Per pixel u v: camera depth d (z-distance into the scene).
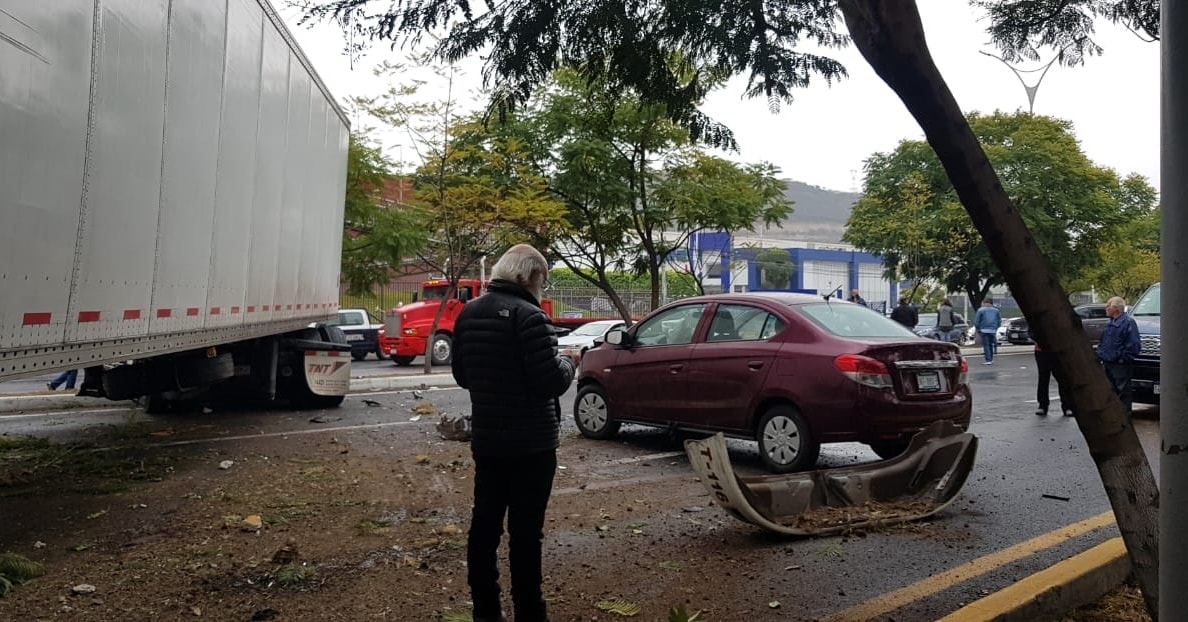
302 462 8.45
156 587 4.82
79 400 13.25
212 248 7.60
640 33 5.76
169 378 9.39
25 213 4.50
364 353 26.61
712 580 5.00
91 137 5.22
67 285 5.00
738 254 47.62
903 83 3.44
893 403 7.61
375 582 4.94
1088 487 7.63
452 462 8.45
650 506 6.85
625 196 21.03
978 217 3.42
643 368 9.53
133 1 5.77
